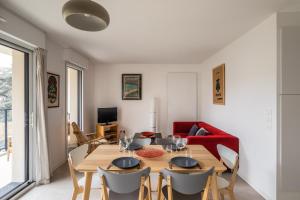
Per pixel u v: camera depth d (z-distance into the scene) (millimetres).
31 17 2408
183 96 5488
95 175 2244
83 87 4848
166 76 5512
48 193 2588
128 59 4984
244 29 2828
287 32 2273
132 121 5574
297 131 2289
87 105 5137
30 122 2799
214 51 4129
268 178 2436
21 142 2838
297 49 2275
